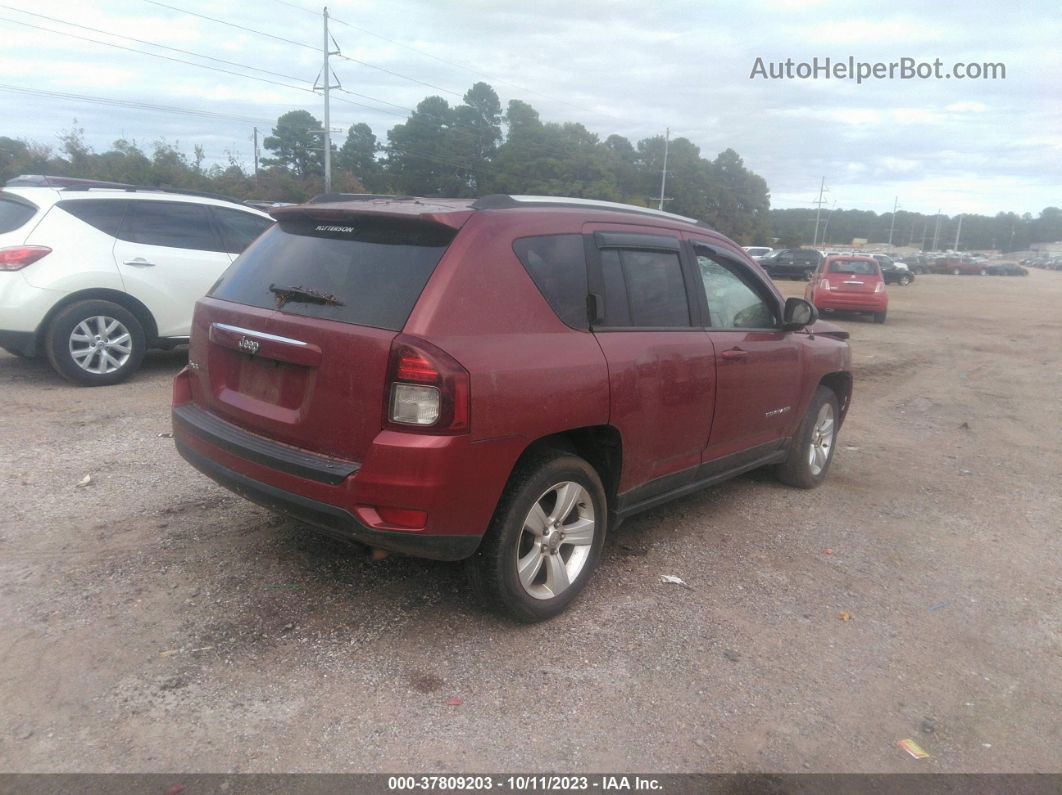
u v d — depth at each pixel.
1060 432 8.47
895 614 4.02
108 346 7.32
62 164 35.38
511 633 3.56
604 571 4.28
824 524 5.21
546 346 3.43
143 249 7.50
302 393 3.32
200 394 3.92
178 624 3.43
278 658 3.24
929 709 3.24
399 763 2.70
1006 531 5.32
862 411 9.08
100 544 4.13
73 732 2.74
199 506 4.70
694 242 4.59
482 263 3.30
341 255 3.49
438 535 3.15
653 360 3.97
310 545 4.26
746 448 5.00
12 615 3.42
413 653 3.34
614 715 3.04
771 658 3.52
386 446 3.04
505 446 3.24
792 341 5.25
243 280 3.81
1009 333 18.92
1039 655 3.72
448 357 3.07
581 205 3.99
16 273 6.79
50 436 5.83
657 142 99.62
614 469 3.95
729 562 4.51
